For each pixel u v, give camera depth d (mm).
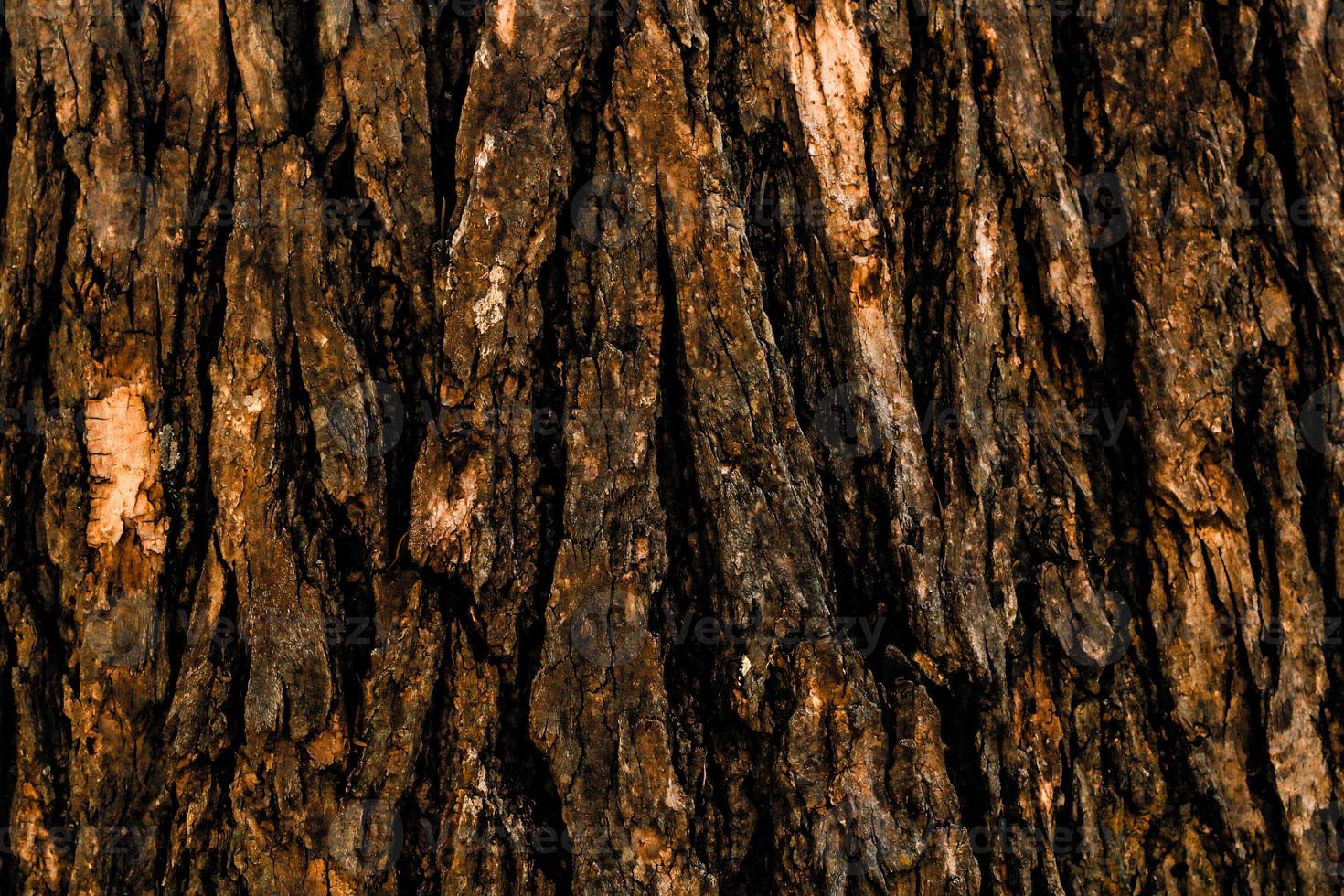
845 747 1839
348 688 1866
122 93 1938
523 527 1888
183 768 1843
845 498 1968
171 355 1917
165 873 1842
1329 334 2082
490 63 1937
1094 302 2045
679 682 1916
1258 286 2094
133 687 1862
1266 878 1970
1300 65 2113
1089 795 1979
